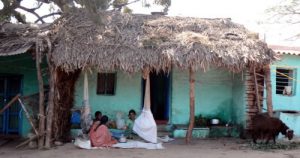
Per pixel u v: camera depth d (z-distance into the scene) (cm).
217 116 1547
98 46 1218
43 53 1205
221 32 1355
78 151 1142
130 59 1198
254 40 1330
